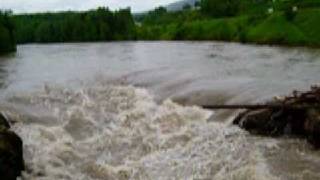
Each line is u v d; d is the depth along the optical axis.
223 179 14.62
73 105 26.83
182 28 142.75
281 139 18.33
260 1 157.12
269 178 14.27
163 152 17.83
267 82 29.39
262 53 62.78
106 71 42.75
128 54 70.00
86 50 88.12
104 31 151.62
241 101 23.92
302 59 49.88
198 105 24.41
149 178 15.52
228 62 47.28
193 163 16.28
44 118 23.72
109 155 18.12
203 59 52.53
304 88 26.67
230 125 20.42
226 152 16.97
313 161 15.77
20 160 15.61
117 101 27.14
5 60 66.44
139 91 29.80
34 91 31.78
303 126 18.45
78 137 20.62
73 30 151.38
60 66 52.59
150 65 46.75
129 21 155.75
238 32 116.25
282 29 96.88
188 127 20.39
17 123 22.38
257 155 16.39
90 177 15.93
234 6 162.88
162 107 24.50
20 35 153.75
